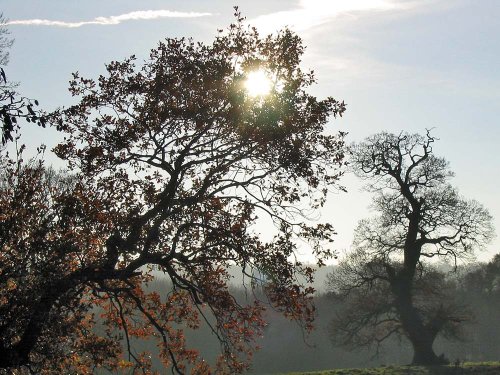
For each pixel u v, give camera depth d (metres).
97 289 18.97
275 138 19.55
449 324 59.69
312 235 19.59
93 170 19.62
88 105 20.12
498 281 111.12
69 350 19.25
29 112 11.58
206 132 20.12
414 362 56.53
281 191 19.86
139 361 21.12
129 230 18.91
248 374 74.62
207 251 19.61
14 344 17.48
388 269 58.00
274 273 19.08
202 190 19.80
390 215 56.84
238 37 20.77
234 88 19.75
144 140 19.88
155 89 20.05
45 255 18.03
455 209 55.53
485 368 47.66
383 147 56.84
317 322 86.50
